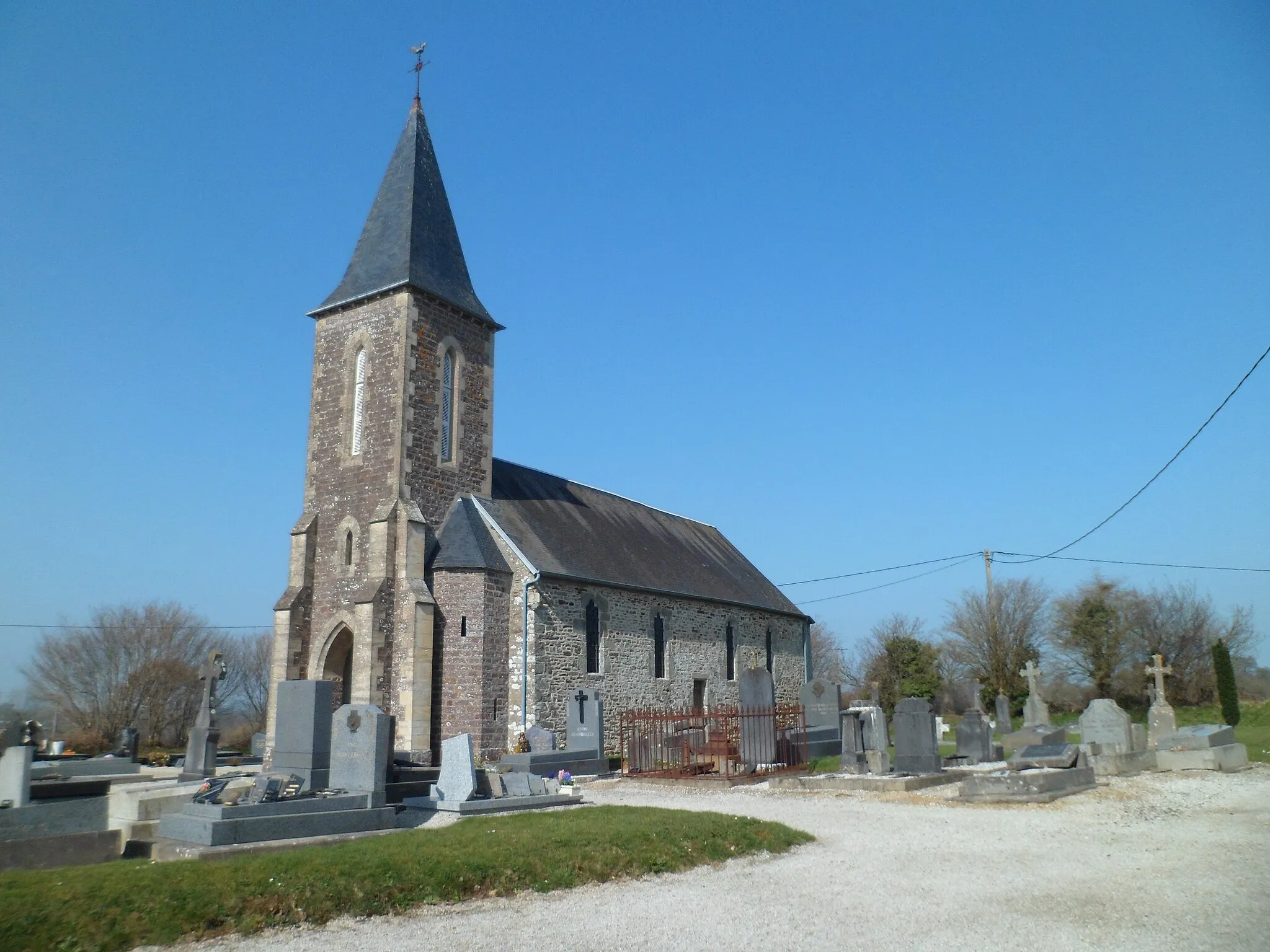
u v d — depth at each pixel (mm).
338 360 29062
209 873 9234
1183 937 7996
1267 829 13703
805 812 16062
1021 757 20688
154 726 55156
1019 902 9383
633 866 10922
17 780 13781
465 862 10164
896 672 56500
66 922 7926
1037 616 60969
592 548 32000
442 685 25828
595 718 24844
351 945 8086
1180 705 56875
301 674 27141
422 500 27406
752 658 39844
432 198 30828
